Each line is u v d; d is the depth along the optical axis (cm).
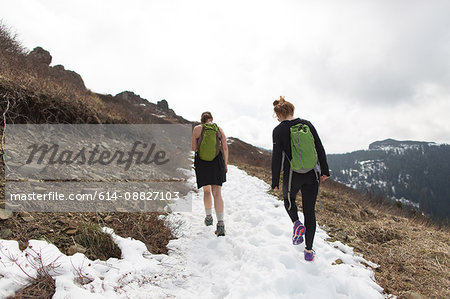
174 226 323
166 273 227
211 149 326
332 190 779
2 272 160
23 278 163
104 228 252
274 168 255
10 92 410
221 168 337
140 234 274
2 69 467
